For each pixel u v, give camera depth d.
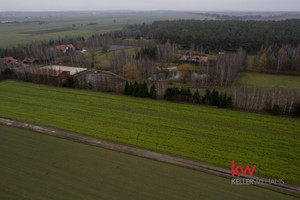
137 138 27.88
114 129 30.17
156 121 32.56
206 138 27.88
